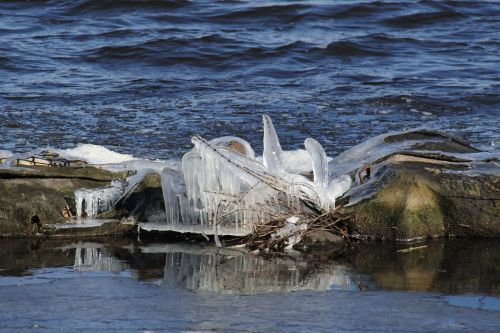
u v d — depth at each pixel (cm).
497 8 9712
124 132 5209
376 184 3575
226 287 2838
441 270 3073
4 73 7069
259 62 7662
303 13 9312
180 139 5050
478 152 3959
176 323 2467
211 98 6288
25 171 3609
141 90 6544
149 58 7644
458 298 2728
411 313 2567
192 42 7956
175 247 3394
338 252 3325
